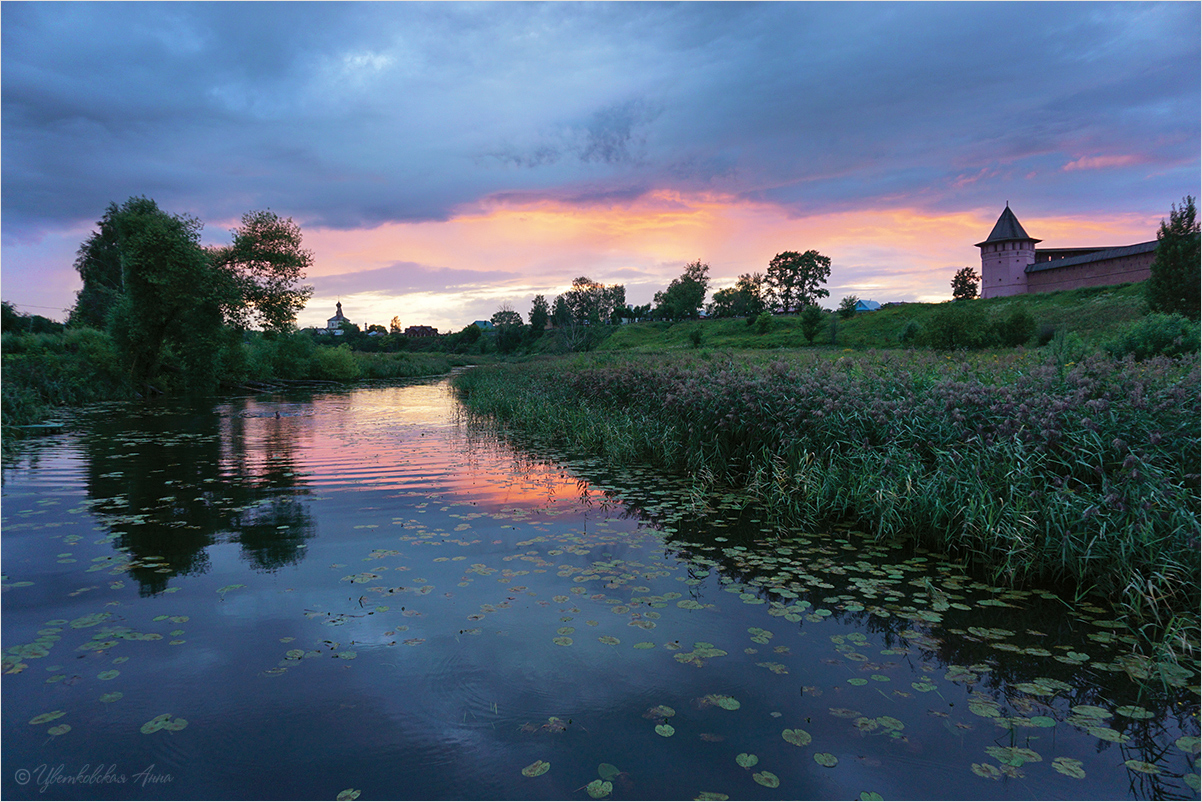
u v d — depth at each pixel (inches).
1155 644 135.1
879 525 215.3
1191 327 549.3
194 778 92.7
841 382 301.7
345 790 90.1
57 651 132.4
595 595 164.7
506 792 89.7
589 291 4121.6
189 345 1038.4
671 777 93.0
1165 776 94.4
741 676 123.3
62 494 284.8
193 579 175.9
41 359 816.3
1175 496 167.2
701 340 2783.0
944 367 339.3
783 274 4458.7
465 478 323.0
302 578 176.6
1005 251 2576.3
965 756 99.0
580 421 478.9
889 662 129.5
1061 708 112.8
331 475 331.0
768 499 259.4
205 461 376.2
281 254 1179.3
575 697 115.3
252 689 117.6
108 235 1787.6
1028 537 177.0
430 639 138.3
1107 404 204.7
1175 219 1312.7
